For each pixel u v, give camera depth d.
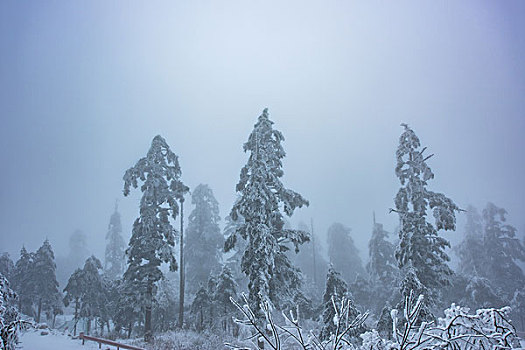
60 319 46.00
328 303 20.03
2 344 11.98
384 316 20.02
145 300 25.52
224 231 43.41
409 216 22.81
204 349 20.66
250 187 20.47
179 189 29.06
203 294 30.64
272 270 19.25
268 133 22.55
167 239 26.86
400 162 23.86
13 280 42.19
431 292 21.34
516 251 42.47
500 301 32.53
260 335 6.09
